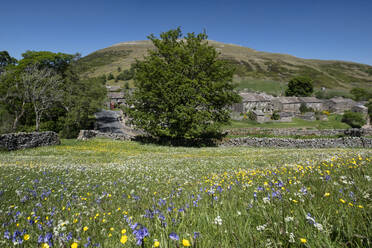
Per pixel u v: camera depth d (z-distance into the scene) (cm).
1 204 498
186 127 3303
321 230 203
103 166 1415
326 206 273
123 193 611
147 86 3466
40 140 2753
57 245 238
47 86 4419
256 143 3584
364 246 181
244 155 2216
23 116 4538
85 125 5191
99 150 2683
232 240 226
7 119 4131
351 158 776
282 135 5275
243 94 11144
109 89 14925
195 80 3253
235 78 19325
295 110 11325
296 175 561
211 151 2780
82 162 1705
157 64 3394
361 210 244
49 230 290
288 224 231
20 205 495
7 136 2400
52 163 1562
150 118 3309
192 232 239
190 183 729
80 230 291
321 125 7819
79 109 4709
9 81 4516
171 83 3170
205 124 3381
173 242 214
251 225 264
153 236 241
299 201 302
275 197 331
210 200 368
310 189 365
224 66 3612
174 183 757
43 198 559
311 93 15200
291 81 15238
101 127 5819
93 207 441
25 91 4203
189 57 3397
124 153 2528
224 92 3503
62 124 4631
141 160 1844
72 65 5900
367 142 3194
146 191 602
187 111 3148
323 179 423
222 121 3625
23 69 4947
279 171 707
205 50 3522
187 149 3027
